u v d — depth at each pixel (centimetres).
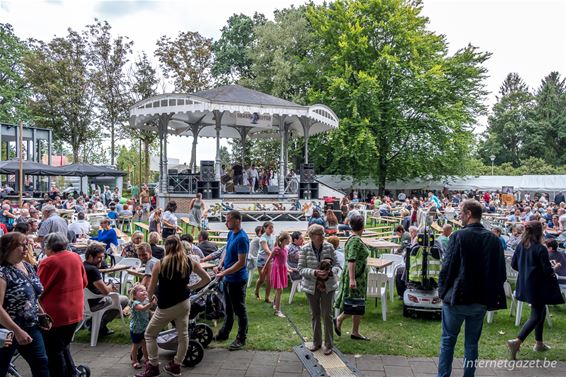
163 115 1825
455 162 3300
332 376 465
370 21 3161
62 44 3497
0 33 3784
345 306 568
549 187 3350
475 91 3412
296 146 3356
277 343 569
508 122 6594
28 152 3078
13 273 354
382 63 3006
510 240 1052
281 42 3306
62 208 1906
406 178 3422
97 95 3544
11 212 1419
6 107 3569
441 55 3409
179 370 472
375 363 507
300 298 818
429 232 688
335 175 3550
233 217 563
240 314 556
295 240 802
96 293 571
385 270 822
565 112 6162
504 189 3391
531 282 522
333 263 526
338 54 3177
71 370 429
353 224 573
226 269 559
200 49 3466
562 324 669
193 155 2244
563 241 1169
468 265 404
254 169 2141
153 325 461
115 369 495
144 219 2120
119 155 5562
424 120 3156
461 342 579
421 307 673
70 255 416
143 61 3562
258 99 1748
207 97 1692
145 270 596
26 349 364
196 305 573
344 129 2928
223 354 536
